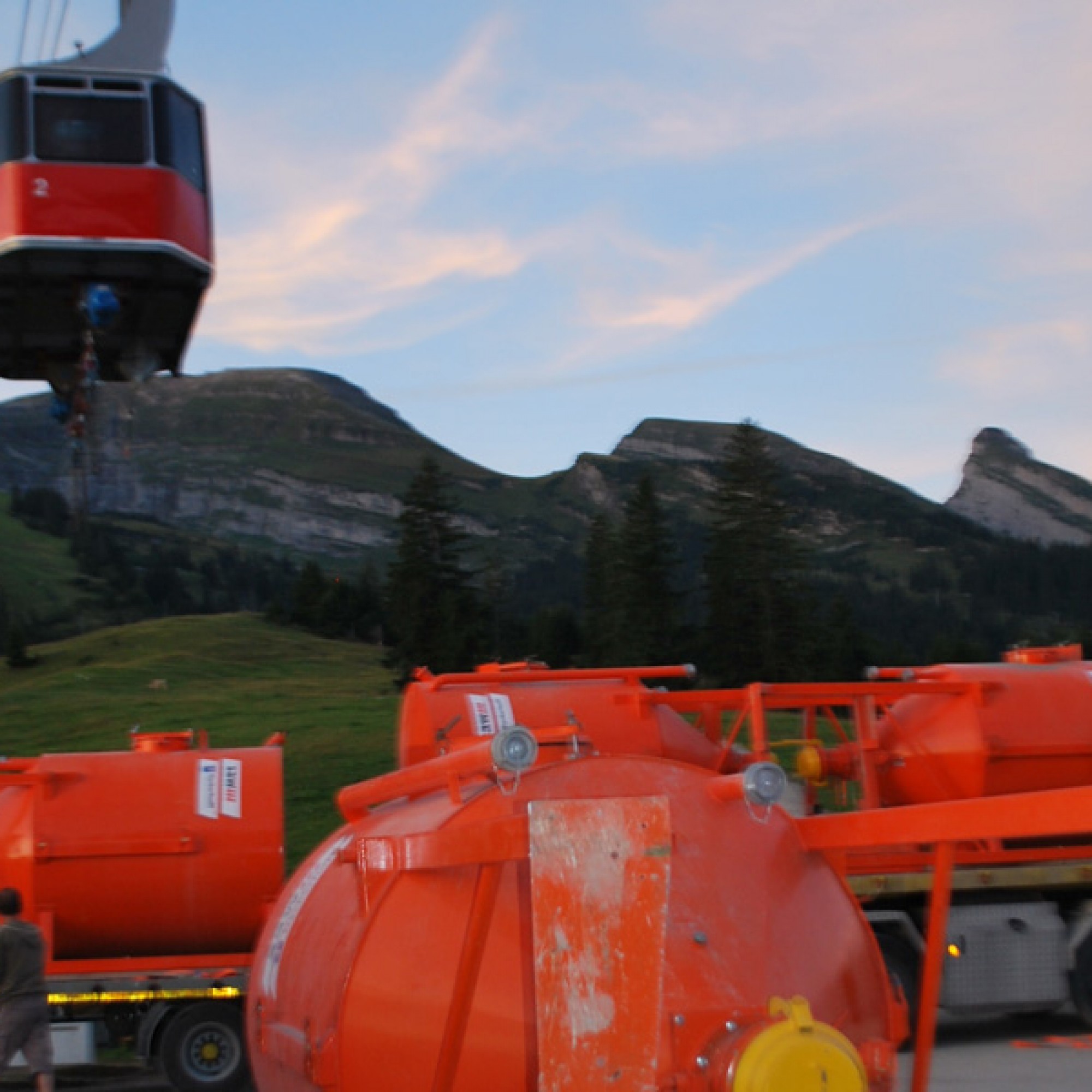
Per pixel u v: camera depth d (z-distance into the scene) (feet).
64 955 36.29
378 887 18.21
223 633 453.17
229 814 37.01
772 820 18.74
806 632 250.16
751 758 40.09
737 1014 16.56
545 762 20.18
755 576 248.11
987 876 39.68
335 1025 17.84
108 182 60.90
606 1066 16.10
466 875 17.60
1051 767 41.16
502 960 17.04
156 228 61.57
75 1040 35.53
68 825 36.09
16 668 396.98
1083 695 41.98
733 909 17.66
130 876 36.01
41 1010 30.40
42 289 62.34
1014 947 39.37
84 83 61.05
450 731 39.45
